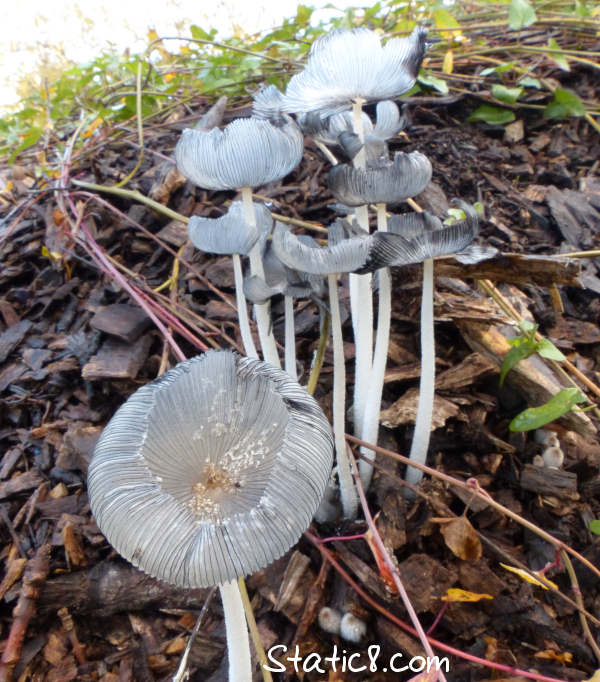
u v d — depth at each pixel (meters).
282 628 0.17
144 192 0.30
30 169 0.37
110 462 0.11
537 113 0.35
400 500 0.19
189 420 0.12
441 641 0.17
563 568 0.18
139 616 0.18
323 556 0.18
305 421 0.11
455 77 0.36
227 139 0.15
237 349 0.23
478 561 0.18
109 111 0.33
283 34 0.37
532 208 0.30
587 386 0.23
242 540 0.10
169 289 0.26
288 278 0.17
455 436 0.21
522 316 0.25
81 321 0.26
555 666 0.17
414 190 0.15
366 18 0.37
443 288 0.24
